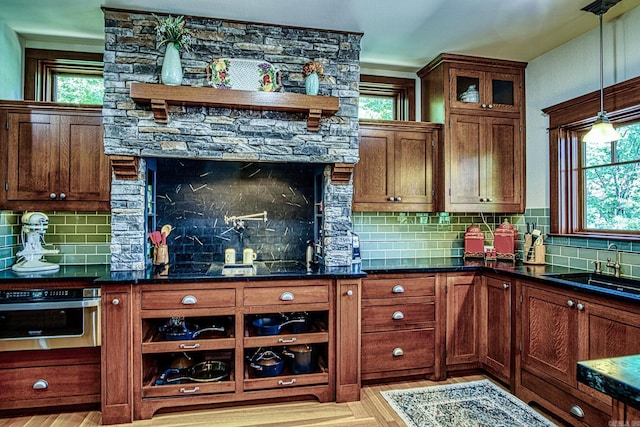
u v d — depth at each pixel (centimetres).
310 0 254
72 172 288
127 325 250
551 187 326
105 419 247
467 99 348
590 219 309
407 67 372
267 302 267
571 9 264
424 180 346
